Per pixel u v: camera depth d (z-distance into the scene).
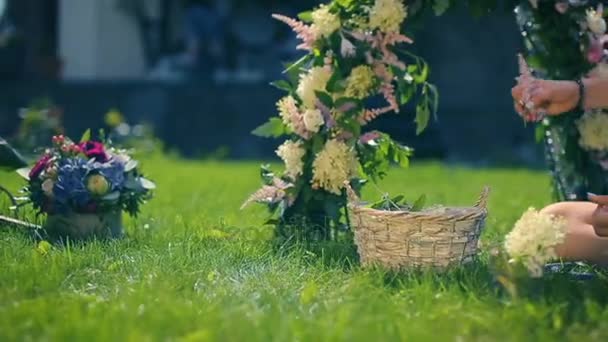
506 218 10.35
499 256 5.97
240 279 6.57
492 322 5.41
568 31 8.31
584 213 6.73
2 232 8.09
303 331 5.10
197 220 9.30
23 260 7.03
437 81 25.03
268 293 6.00
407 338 5.04
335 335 4.95
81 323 5.18
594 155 8.49
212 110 24.62
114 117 22.44
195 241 7.99
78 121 24.70
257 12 25.36
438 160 23.95
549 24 8.37
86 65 25.16
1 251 7.26
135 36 25.62
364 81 7.84
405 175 18.14
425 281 6.22
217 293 6.05
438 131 24.48
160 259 7.01
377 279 6.43
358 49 7.83
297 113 7.88
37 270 6.57
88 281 6.48
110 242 7.76
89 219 8.15
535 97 6.48
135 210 8.36
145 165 19.05
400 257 6.69
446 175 18.28
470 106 24.94
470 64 25.03
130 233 8.55
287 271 6.75
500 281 5.87
